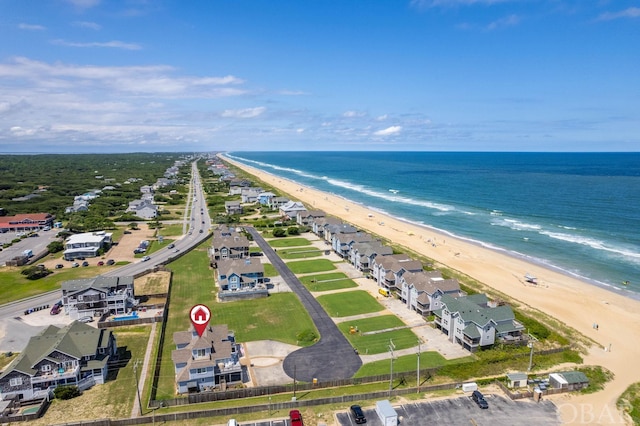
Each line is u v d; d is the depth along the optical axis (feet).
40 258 406.00
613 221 557.74
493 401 183.32
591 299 313.32
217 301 299.58
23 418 170.81
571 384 193.98
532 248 447.83
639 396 191.31
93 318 271.90
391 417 164.86
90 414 175.32
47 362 191.42
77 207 632.38
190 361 195.11
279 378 203.00
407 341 240.94
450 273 359.05
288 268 376.89
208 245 460.14
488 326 230.48
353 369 210.38
